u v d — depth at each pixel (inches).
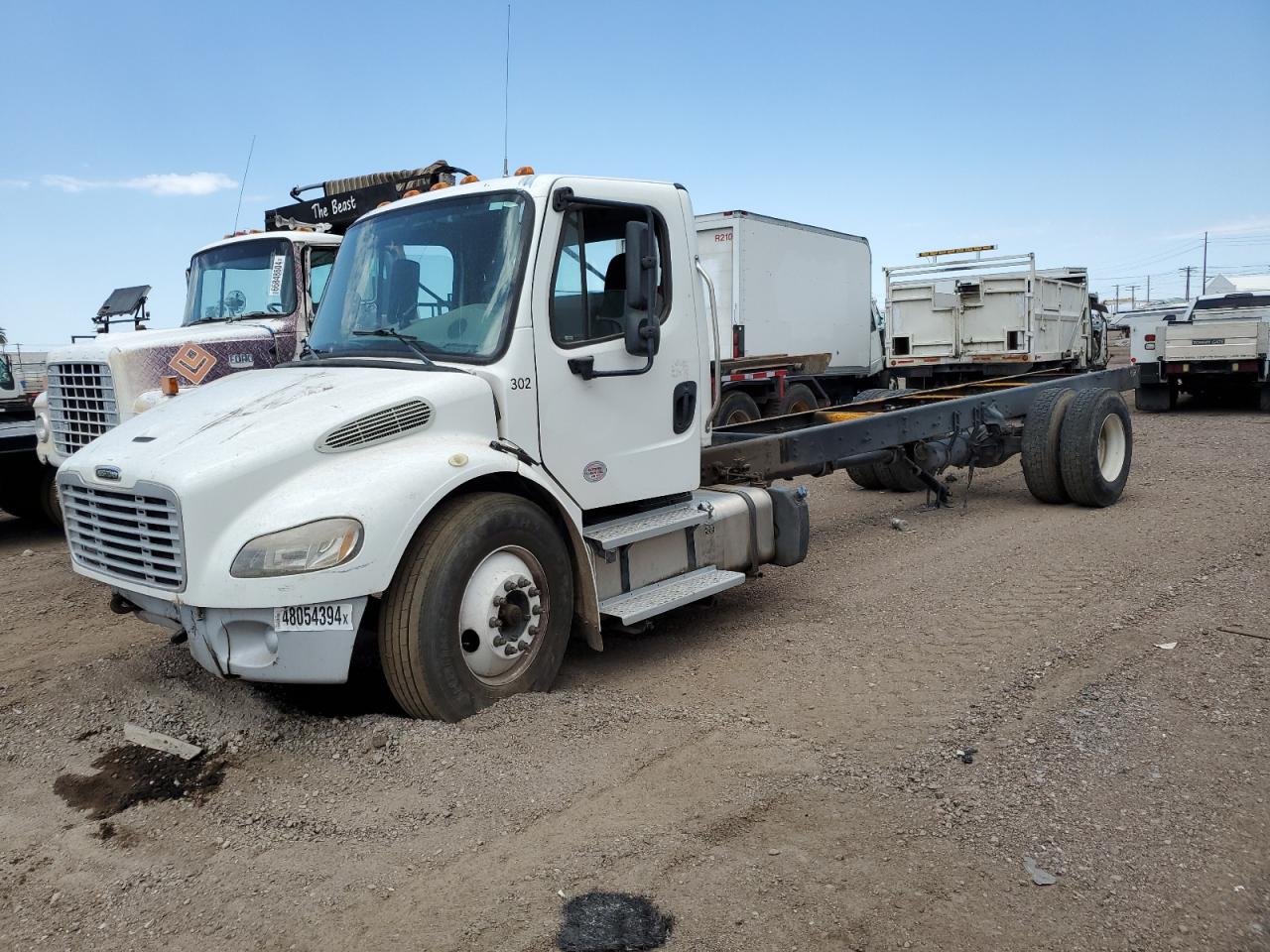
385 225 207.2
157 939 116.9
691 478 219.6
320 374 188.1
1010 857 127.4
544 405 186.5
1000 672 192.9
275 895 124.5
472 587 172.6
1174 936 111.0
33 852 138.0
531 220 186.1
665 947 110.4
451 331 189.3
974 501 386.0
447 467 167.8
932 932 112.1
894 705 180.2
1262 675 183.6
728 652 217.5
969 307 669.3
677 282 213.6
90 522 174.9
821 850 129.7
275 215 420.5
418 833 137.6
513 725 166.6
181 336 318.0
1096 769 150.8
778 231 643.5
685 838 132.9
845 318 735.7
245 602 152.3
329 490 158.6
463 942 112.4
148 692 190.1
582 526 201.6
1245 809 137.3
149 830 142.6
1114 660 195.5
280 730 171.3
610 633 235.1
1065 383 396.5
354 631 158.1
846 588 266.4
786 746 163.2
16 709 187.9
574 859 128.2
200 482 153.1
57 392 329.7
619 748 162.2
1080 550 286.5
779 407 616.4
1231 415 660.7
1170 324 679.1
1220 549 276.4
